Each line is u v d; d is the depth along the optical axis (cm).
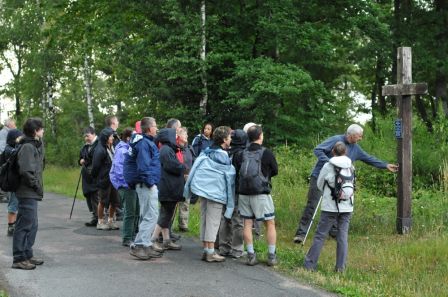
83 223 1016
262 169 700
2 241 842
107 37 1766
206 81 1705
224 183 706
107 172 916
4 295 557
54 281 615
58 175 1956
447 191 1090
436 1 2166
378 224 970
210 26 1708
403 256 772
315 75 2144
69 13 1981
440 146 1309
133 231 811
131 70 1712
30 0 2672
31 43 2662
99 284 607
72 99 3086
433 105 2391
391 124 1371
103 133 915
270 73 1639
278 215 1052
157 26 1717
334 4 1864
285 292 595
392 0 2267
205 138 994
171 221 804
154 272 663
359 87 2730
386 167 869
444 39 2112
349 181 690
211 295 577
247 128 762
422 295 602
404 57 936
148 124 695
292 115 1812
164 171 757
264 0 1745
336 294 594
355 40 2127
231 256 756
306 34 1728
